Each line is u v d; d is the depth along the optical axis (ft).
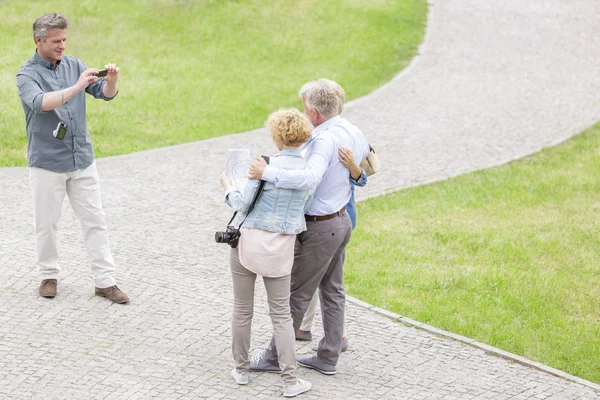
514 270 76.59
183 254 75.56
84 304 61.57
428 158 116.16
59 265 68.59
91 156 60.85
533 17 209.36
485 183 104.68
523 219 91.81
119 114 131.13
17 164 105.50
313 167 47.52
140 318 60.18
